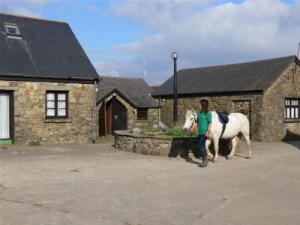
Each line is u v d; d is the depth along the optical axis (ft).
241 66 100.01
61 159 51.65
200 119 47.44
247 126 55.21
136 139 59.31
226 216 26.81
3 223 24.57
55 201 29.89
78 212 27.17
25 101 70.23
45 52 76.23
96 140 82.74
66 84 74.43
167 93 104.78
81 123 76.33
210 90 95.45
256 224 25.14
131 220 25.61
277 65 91.81
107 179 38.70
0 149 61.82
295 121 92.99
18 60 71.41
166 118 105.81
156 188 35.01
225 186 36.22
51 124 73.00
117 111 98.58
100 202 29.84
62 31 83.25
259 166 48.06
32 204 28.96
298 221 25.80
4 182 36.45
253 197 32.19
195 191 34.09
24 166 45.34
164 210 28.04
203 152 47.34
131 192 33.30
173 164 48.65
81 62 78.23
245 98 89.30
